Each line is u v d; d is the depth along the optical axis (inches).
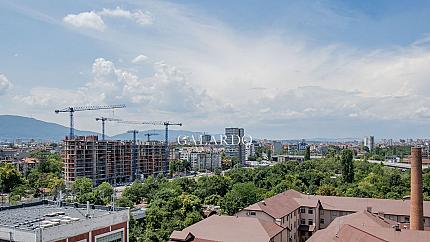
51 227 2866.6
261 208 4628.4
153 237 4498.0
